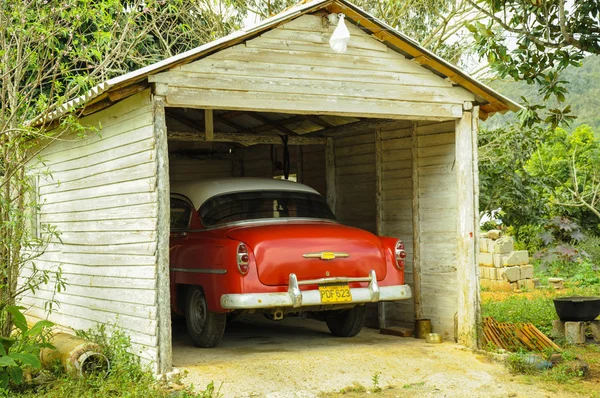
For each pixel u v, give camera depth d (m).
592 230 20.84
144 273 6.70
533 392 6.53
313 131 10.81
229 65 6.90
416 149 8.91
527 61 8.34
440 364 7.19
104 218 7.58
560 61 8.17
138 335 6.79
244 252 7.11
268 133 11.20
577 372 7.22
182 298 8.29
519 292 14.37
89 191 7.97
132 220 6.95
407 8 16.11
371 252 7.72
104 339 7.16
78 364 6.64
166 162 6.61
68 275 8.67
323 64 7.38
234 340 8.55
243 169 13.10
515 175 17.67
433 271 8.65
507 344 8.36
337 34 6.80
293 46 7.23
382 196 9.49
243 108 6.97
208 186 8.59
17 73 7.75
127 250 7.04
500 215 18.92
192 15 15.16
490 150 17.33
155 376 6.35
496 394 6.46
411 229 9.03
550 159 21.62
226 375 6.42
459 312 8.09
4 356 6.28
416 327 8.53
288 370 6.67
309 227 7.76
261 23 6.99
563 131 22.42
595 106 32.50
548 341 8.20
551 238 19.38
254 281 7.11
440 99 8.02
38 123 8.02
